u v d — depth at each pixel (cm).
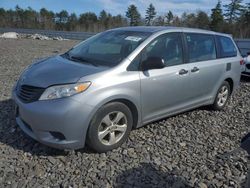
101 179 380
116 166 410
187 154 459
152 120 502
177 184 382
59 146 404
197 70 563
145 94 469
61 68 445
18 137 470
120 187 368
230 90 691
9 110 579
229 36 699
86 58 488
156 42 502
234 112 681
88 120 407
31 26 7825
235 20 6397
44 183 366
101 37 553
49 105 397
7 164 399
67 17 7994
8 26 7812
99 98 411
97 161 418
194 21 6519
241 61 706
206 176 404
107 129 433
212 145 496
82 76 415
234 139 529
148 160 431
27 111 409
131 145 468
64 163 409
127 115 451
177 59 532
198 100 589
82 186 365
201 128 564
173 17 6350
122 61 453
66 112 392
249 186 248
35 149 438
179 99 538
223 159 450
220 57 641
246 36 5788
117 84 430
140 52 473
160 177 393
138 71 461
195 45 577
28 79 439
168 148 471
